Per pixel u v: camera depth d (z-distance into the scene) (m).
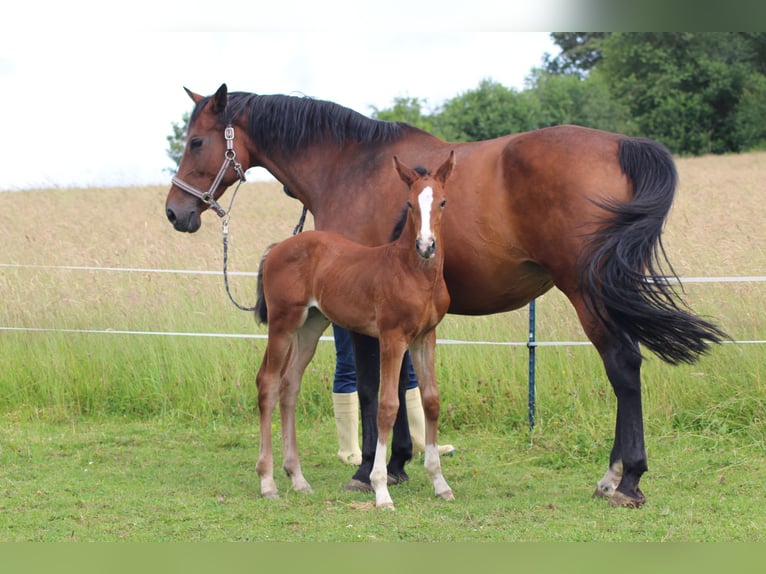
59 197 18.83
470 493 5.43
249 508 5.04
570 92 36.75
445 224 5.18
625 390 4.84
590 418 6.87
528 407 7.30
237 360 8.20
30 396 8.20
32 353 8.51
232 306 9.15
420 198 4.63
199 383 8.06
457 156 5.28
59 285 9.66
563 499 5.23
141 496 5.36
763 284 8.16
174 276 9.92
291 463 5.50
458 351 7.94
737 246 9.62
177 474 6.05
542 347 7.91
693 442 6.61
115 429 7.51
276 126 6.13
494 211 5.03
